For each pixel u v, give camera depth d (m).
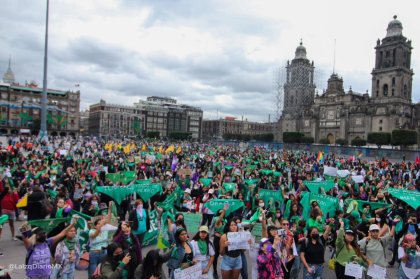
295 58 155.25
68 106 169.62
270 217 13.48
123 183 23.83
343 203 17.83
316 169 40.34
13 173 22.75
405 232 12.62
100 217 10.11
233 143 114.75
